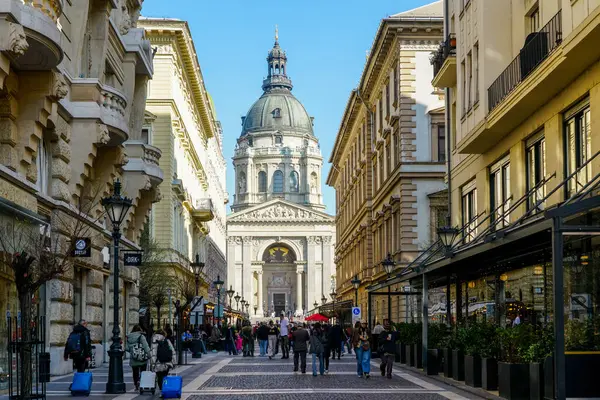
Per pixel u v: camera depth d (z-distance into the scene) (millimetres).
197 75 69500
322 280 174250
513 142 27828
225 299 122812
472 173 33469
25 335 16375
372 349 42188
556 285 15641
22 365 16156
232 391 22531
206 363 38969
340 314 83125
